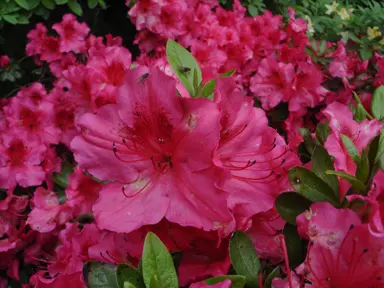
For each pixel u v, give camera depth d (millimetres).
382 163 216
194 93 266
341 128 241
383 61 558
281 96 625
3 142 483
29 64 723
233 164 240
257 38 702
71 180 417
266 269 225
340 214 189
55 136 516
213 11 820
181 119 222
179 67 271
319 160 233
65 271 292
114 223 221
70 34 625
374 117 323
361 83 652
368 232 183
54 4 634
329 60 707
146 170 234
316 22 915
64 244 358
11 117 504
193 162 217
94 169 234
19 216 504
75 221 434
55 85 615
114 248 248
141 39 664
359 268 186
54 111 512
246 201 229
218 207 208
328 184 224
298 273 188
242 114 240
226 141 240
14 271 501
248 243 221
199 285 184
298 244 225
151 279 190
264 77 630
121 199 229
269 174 237
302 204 224
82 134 235
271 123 664
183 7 643
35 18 708
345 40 819
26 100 507
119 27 766
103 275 221
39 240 483
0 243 483
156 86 224
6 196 518
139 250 245
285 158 242
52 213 443
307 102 619
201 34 660
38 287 217
